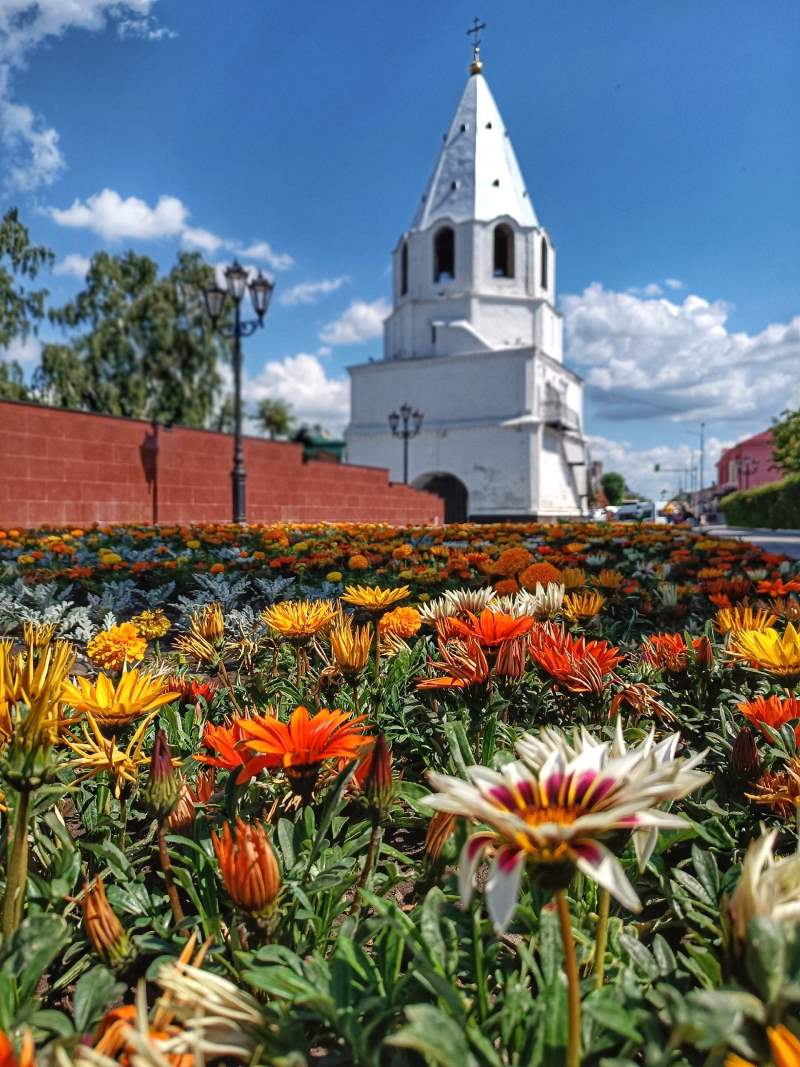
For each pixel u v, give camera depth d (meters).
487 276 40.31
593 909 1.24
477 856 0.72
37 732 0.98
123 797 1.62
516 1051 0.84
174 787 1.17
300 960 0.97
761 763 1.54
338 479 21.41
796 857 0.76
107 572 6.22
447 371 40.66
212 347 32.75
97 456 14.64
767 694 2.11
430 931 0.97
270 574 6.11
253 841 1.00
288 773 1.18
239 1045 0.81
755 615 2.62
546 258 42.00
